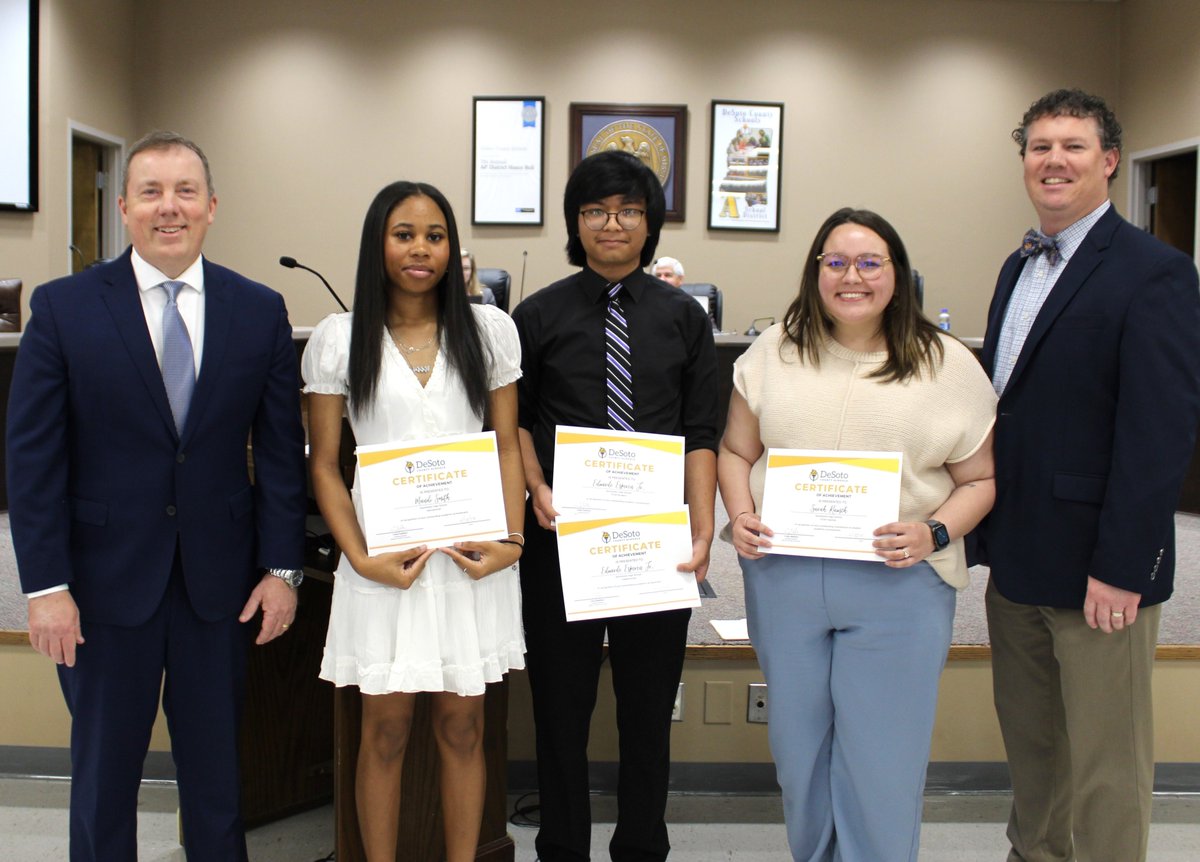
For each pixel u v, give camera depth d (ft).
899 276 5.44
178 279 5.42
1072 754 5.87
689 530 5.79
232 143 25.23
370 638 5.41
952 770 8.38
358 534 5.48
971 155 25.43
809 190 25.34
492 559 5.46
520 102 24.89
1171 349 5.25
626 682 6.16
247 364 5.52
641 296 6.18
